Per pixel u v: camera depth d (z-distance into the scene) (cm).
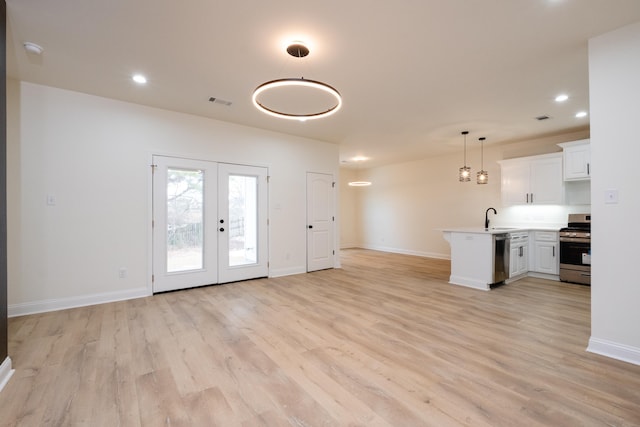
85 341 268
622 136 235
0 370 201
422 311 348
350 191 1000
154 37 255
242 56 286
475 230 473
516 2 213
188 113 443
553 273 512
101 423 166
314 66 305
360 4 215
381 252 878
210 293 425
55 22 234
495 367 225
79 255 368
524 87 354
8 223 331
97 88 357
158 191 421
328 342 267
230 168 486
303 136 570
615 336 238
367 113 443
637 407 178
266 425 164
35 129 344
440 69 312
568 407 179
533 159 558
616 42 241
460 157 720
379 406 180
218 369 222
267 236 529
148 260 412
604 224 242
